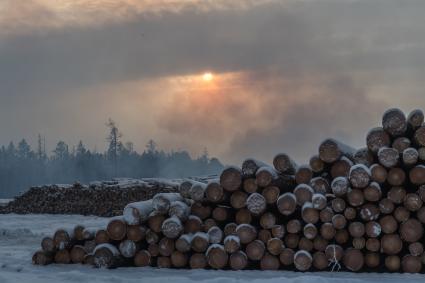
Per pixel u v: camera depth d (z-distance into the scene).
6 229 30.02
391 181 16.11
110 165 130.75
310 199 16.80
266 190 16.92
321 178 17.02
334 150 16.88
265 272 16.52
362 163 17.38
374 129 16.64
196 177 42.91
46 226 33.53
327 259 16.45
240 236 16.91
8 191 136.88
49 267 17.95
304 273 16.33
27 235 27.94
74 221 37.06
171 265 17.55
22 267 17.83
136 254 17.72
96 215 41.22
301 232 16.84
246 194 17.25
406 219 16.11
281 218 17.39
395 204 16.22
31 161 142.12
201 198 17.58
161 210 17.52
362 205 16.23
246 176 17.14
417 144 16.20
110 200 40.97
